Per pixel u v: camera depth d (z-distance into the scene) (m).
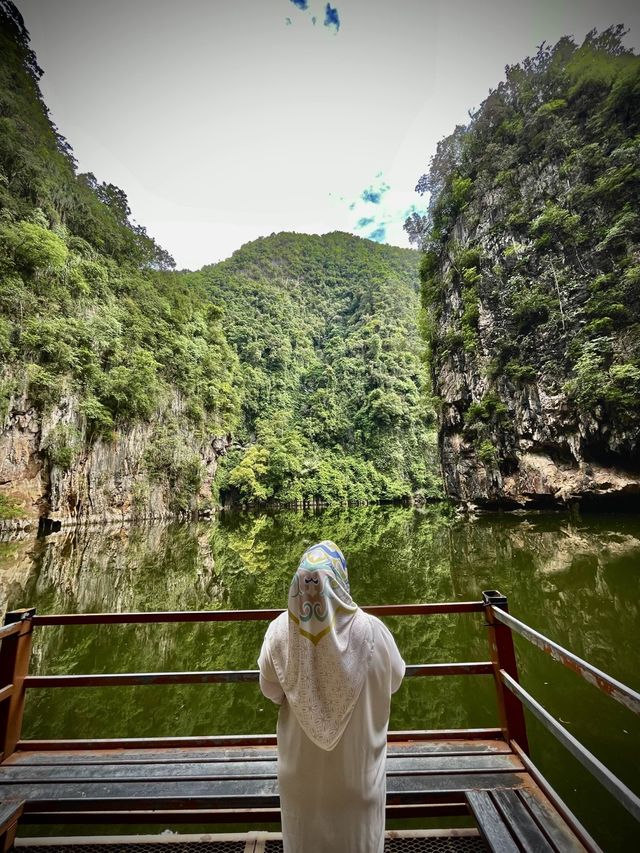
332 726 0.95
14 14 40.38
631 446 20.73
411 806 1.56
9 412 24.23
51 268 30.47
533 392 25.33
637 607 7.04
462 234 33.19
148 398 36.28
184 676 1.86
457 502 33.28
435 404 34.06
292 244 128.88
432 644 6.45
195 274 101.25
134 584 10.82
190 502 40.22
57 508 26.41
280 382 77.50
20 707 1.89
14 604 8.84
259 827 2.68
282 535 24.12
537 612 7.07
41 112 43.41
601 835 2.66
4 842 1.48
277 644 1.08
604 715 4.08
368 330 86.44
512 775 1.64
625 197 22.91
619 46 26.91
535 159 28.89
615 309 21.67
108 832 2.78
